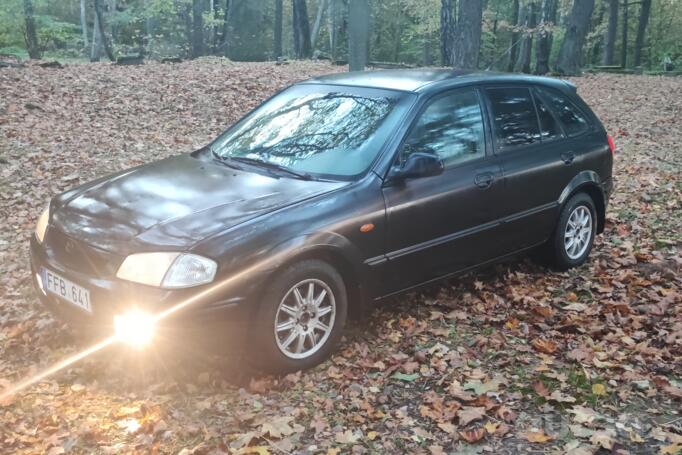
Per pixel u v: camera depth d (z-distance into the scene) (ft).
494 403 11.29
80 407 11.05
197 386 11.84
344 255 12.50
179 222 11.66
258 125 15.62
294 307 12.03
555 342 13.61
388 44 156.04
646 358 12.94
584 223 18.11
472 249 15.14
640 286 16.71
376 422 10.86
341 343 13.62
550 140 16.92
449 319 14.80
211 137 37.17
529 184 16.02
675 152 35.22
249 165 14.17
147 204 12.46
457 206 14.42
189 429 10.33
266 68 65.98
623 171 30.14
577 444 10.17
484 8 111.24
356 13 52.11
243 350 11.85
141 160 30.68
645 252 19.21
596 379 12.12
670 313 15.06
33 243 13.24
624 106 56.65
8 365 12.59
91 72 51.44
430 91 14.64
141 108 41.96
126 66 59.00
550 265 17.80
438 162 13.12
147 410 10.85
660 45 155.63
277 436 10.26
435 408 11.16
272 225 11.71
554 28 87.81
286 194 12.54
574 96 18.26
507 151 15.70
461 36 57.00
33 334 13.91
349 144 13.85
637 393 11.69
